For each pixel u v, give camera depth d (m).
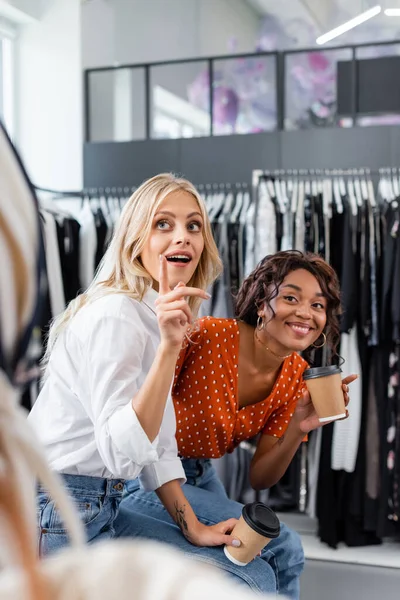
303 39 6.24
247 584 1.50
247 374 1.86
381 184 3.75
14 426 0.33
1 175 0.35
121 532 1.58
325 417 1.68
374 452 3.51
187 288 1.35
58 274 3.49
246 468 3.71
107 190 4.14
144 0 5.24
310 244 3.53
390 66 4.40
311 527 3.76
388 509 3.47
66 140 4.44
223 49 6.14
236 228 3.73
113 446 1.36
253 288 1.81
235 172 4.22
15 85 4.50
